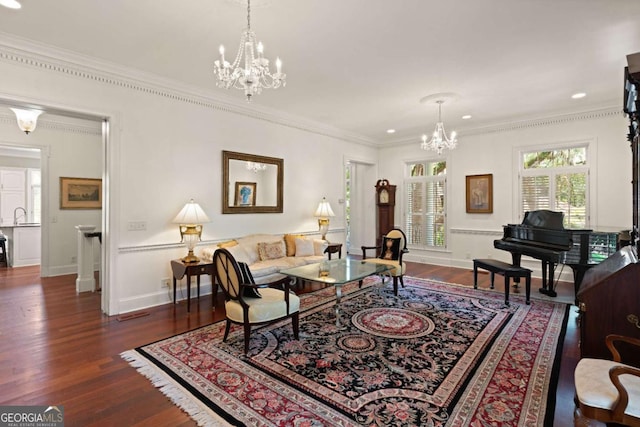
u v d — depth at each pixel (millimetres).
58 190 5840
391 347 2826
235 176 4820
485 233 6156
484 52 3262
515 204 5805
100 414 1938
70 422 1866
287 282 2969
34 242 6734
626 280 2049
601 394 1534
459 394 2131
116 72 3600
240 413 1948
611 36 2941
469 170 6355
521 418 1889
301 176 5852
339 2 2449
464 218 6445
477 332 3150
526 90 4316
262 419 1894
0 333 3146
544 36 2945
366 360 2596
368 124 6129
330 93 4441
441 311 3768
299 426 1831
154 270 4039
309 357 2648
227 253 2783
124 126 3740
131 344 2908
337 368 2473
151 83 3893
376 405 2018
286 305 2939
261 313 2777
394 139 7387
